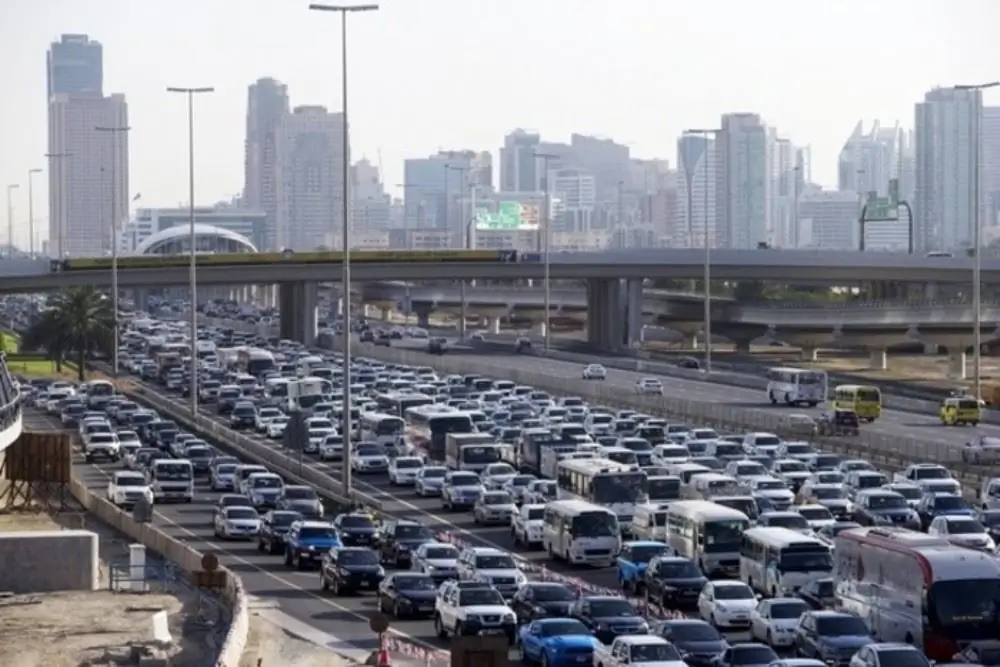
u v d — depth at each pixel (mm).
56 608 169500
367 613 169375
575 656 140500
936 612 141375
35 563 181125
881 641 144625
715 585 159750
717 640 139875
